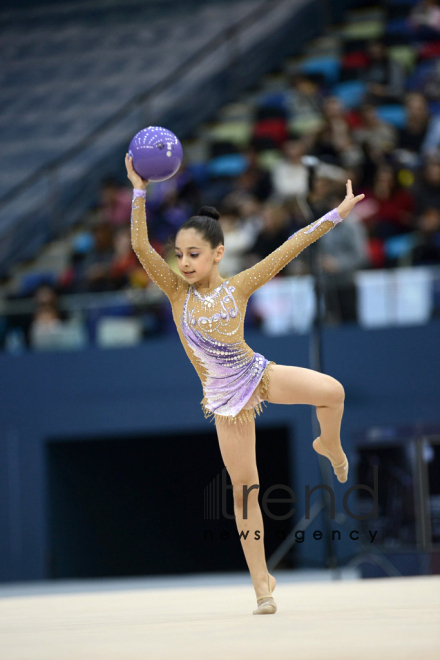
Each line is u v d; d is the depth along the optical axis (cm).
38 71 4419
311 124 3366
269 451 2748
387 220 2603
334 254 2258
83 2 4747
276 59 3828
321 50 3828
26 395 2352
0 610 1084
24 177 3669
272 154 3294
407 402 2142
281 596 1122
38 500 2309
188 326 889
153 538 2708
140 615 930
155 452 2734
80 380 2325
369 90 3253
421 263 2341
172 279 912
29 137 3959
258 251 2498
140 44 4378
